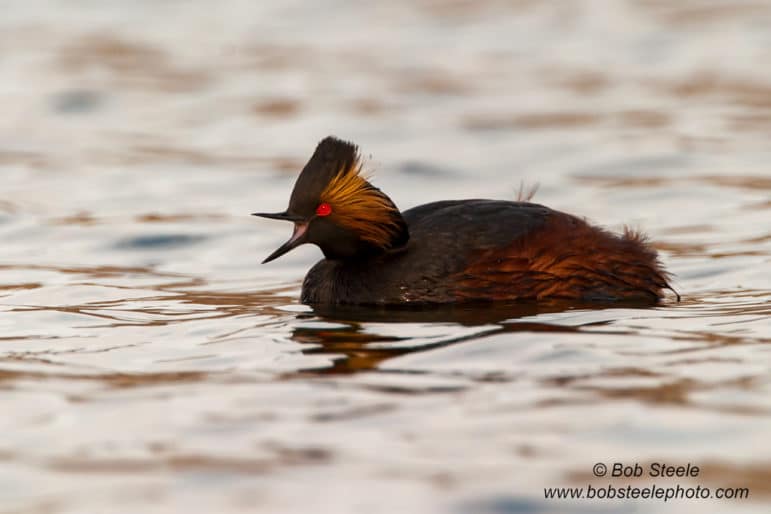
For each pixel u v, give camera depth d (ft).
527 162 100.63
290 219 61.82
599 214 86.12
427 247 61.05
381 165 101.14
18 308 62.49
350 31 150.92
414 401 44.27
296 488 37.29
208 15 159.43
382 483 37.50
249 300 64.59
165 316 60.34
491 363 48.80
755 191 89.20
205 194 93.30
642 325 54.60
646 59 134.31
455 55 139.03
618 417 42.14
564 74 129.39
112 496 37.04
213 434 41.63
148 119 117.19
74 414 43.93
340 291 61.77
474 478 37.78
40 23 154.61
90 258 76.59
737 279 66.28
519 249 60.03
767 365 47.42
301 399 44.80
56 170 100.42
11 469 39.14
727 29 144.15
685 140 104.22
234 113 118.21
